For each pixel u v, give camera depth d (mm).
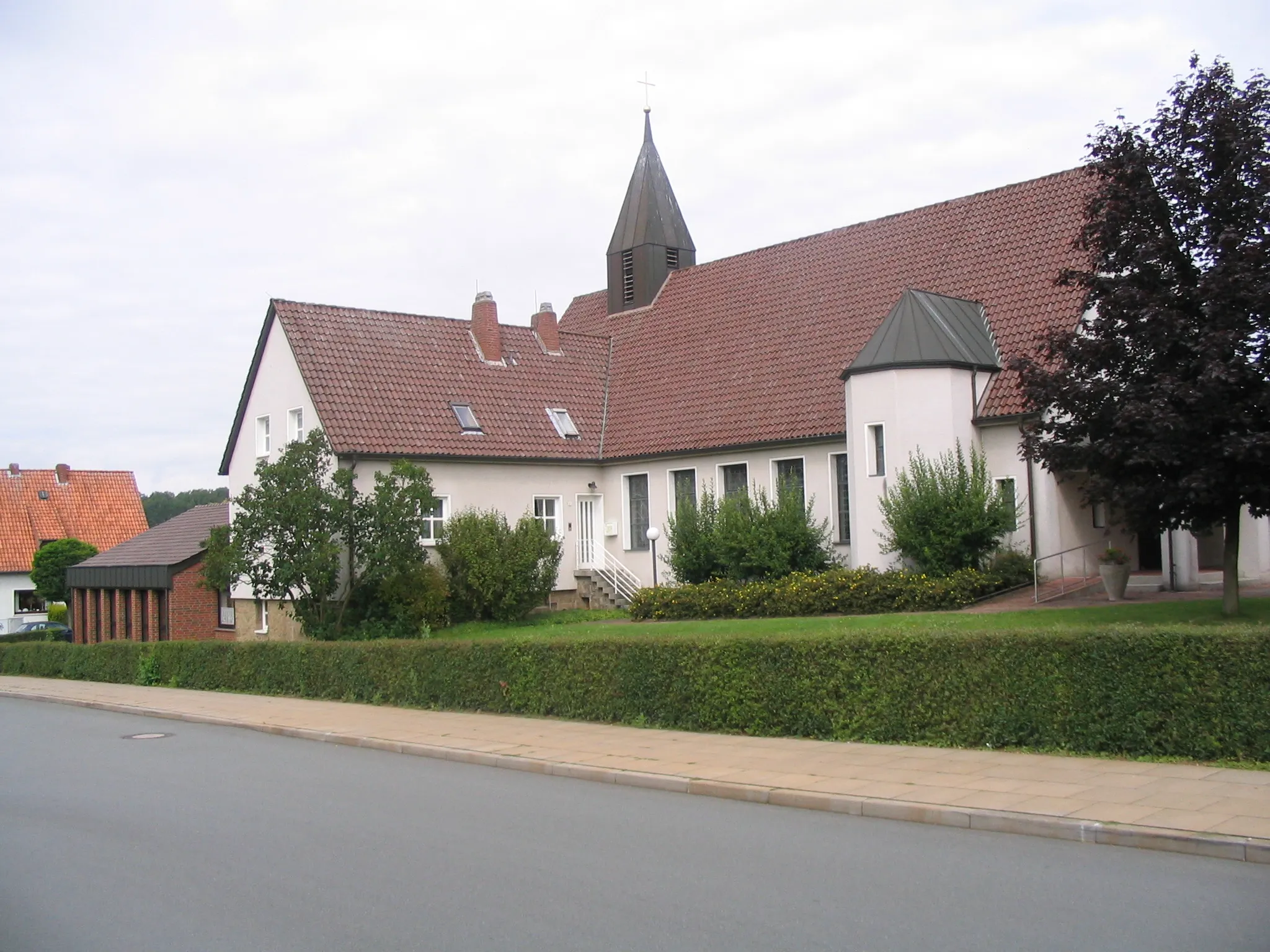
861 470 26188
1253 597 21297
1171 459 16094
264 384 32969
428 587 28562
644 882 8227
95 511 62719
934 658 13031
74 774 14625
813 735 13977
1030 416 24172
